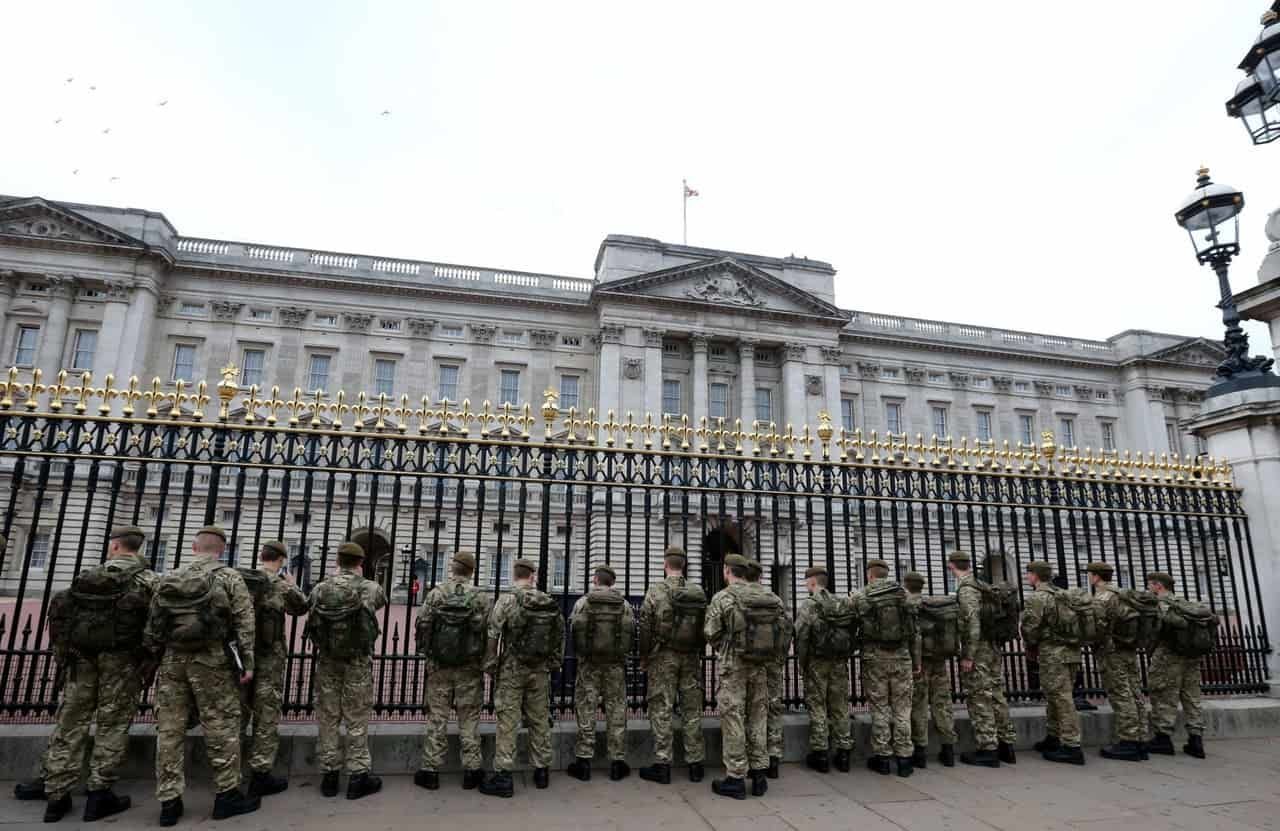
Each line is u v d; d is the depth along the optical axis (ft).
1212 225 35.27
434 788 22.68
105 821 19.34
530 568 24.20
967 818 21.25
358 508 109.91
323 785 21.94
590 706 24.30
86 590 19.65
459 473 25.79
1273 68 30.50
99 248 146.61
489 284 171.63
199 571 20.02
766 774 24.89
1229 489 34.30
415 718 33.45
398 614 79.77
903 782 24.80
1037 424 205.98
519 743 25.31
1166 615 29.01
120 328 146.00
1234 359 35.63
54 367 142.10
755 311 175.42
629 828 19.89
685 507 27.43
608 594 24.39
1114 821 21.21
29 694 22.65
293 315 159.33
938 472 30.19
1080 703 31.81
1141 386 209.77
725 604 23.61
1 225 144.25
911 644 26.45
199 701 19.71
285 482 24.13
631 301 169.07
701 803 22.13
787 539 96.12
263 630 21.61
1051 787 24.47
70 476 23.12
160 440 24.02
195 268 154.71
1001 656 29.07
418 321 165.27
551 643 23.15
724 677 23.54
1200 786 24.76
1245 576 33.76
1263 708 32.35
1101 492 33.53
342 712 22.33
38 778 21.08
